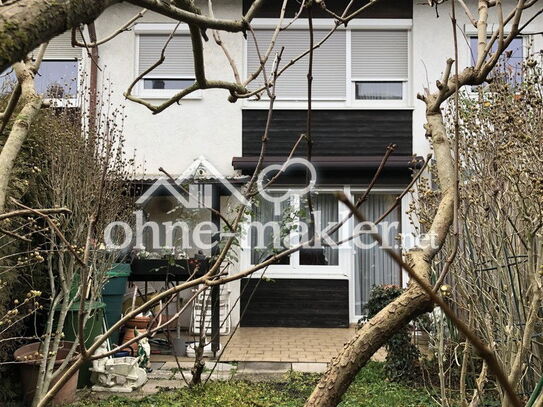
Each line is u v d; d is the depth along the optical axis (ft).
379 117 34.55
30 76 6.74
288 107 34.58
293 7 34.42
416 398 18.31
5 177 5.77
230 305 32.71
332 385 4.32
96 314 20.90
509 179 12.79
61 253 18.44
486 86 21.26
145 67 34.88
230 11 34.81
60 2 2.58
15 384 18.84
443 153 6.05
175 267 24.80
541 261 10.26
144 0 4.60
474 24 7.59
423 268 4.69
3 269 16.63
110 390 20.08
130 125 34.19
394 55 35.19
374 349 4.39
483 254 14.71
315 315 33.47
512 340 12.58
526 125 13.97
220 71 34.45
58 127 22.15
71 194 19.75
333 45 35.19
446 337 17.20
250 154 34.32
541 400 5.99
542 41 31.19
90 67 32.71
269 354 26.30
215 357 25.39
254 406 17.81
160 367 23.71
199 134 34.37
